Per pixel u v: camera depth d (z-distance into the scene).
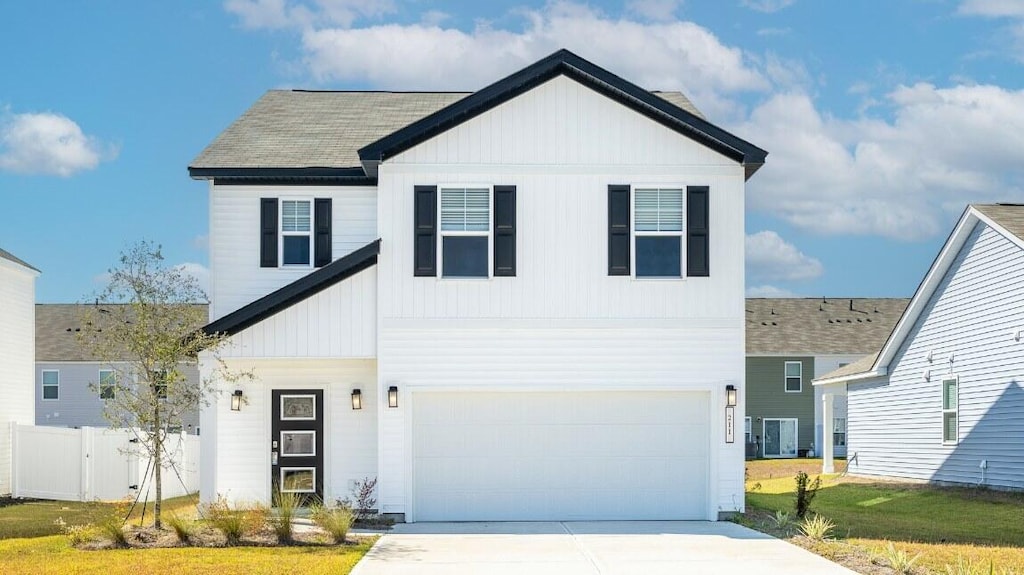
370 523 17.33
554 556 13.84
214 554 13.78
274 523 15.41
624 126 18.22
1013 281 22.50
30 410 26.83
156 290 15.67
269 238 20.02
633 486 18.16
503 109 18.20
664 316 18.06
